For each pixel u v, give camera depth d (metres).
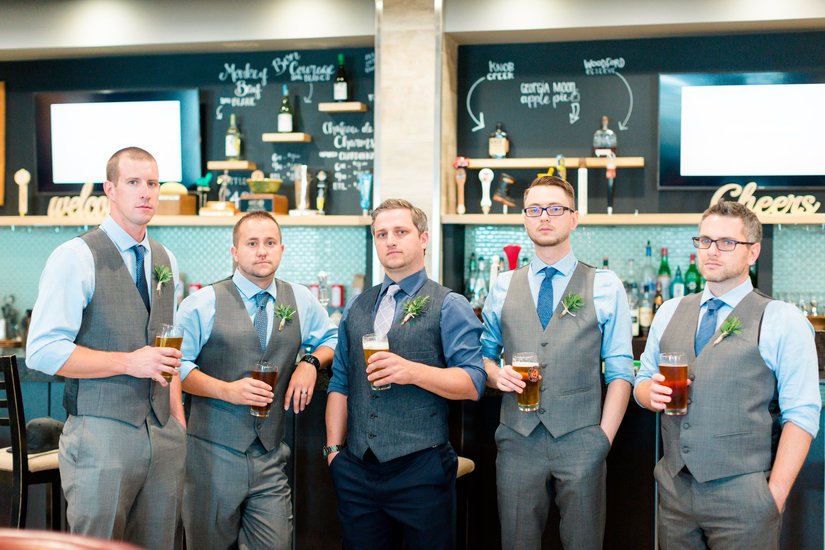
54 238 5.26
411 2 4.43
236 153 4.93
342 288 4.95
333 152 4.95
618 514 2.98
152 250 2.55
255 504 2.63
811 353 2.29
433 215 4.42
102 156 5.02
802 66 4.44
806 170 4.40
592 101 4.69
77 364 2.26
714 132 4.48
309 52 4.95
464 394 2.41
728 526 2.28
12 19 4.85
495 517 3.10
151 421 2.42
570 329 2.60
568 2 4.37
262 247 2.65
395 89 4.46
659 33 4.50
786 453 2.25
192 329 2.64
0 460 2.74
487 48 4.79
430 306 2.50
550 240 2.64
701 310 2.48
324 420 3.09
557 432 2.54
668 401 2.30
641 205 4.66
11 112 5.18
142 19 4.75
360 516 2.48
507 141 4.73
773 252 4.58
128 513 2.42
